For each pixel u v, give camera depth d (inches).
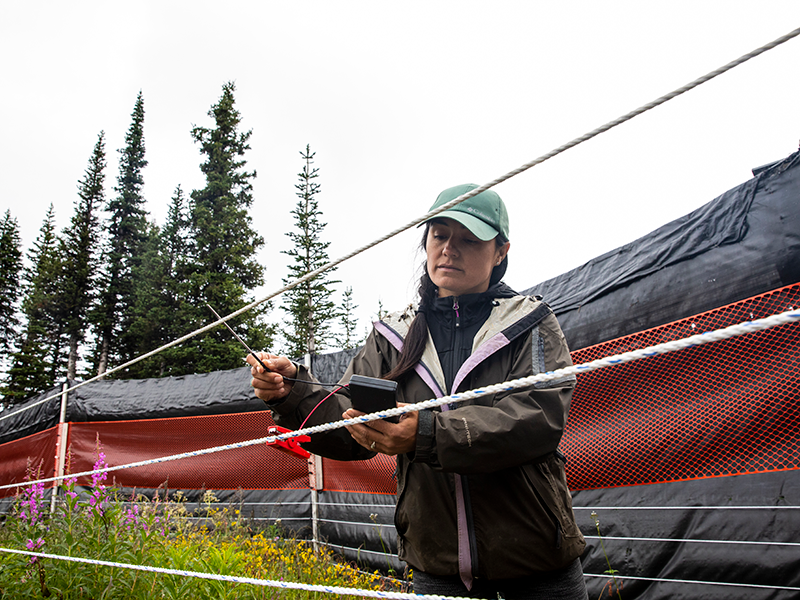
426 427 44.6
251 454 199.5
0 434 265.1
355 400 44.9
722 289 107.4
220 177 893.8
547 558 48.2
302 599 109.2
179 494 197.9
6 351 1080.8
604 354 121.0
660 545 105.0
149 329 789.9
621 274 124.0
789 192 102.0
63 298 971.9
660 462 109.0
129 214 1111.0
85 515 102.6
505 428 43.3
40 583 88.8
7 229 1174.3
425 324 59.6
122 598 89.7
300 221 987.3
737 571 96.0
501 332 53.1
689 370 108.6
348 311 1248.2
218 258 785.6
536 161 32.8
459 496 50.2
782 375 97.8
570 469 119.1
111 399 233.1
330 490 180.4
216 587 94.5
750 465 99.0
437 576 52.2
